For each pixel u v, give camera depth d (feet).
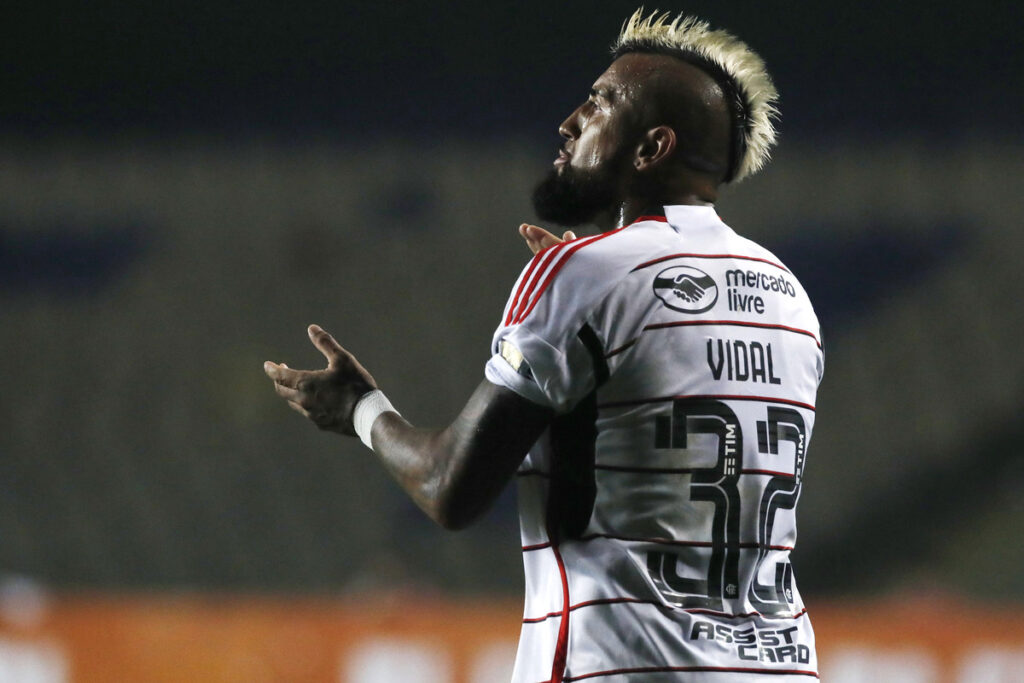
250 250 177.37
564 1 191.72
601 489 21.22
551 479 21.84
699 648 20.49
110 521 143.84
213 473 149.48
